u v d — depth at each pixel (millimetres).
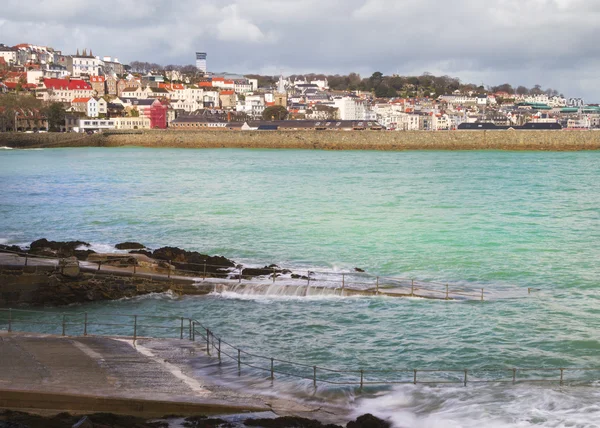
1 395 22875
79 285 40656
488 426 22391
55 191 100938
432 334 33250
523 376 27500
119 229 66062
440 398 24844
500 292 41656
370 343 32000
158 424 21797
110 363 26953
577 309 37375
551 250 54188
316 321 35719
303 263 50562
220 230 64938
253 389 25453
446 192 98562
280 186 108312
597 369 28109
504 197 91875
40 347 28609
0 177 126312
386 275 46812
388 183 113062
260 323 35500
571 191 99312
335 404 24406
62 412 22266
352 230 64438
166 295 41562
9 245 55031
